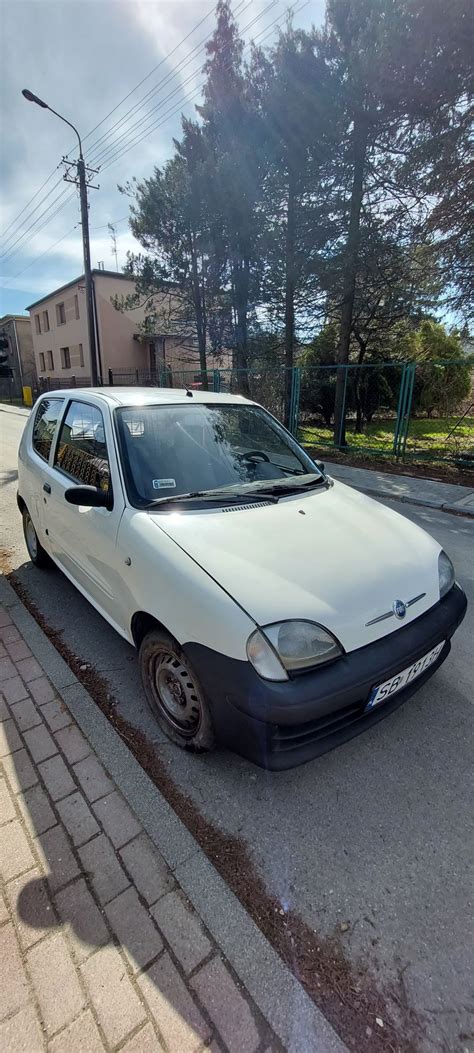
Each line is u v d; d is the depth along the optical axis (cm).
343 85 918
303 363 1638
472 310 1024
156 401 307
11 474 881
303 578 204
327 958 151
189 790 212
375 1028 134
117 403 293
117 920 159
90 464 295
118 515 249
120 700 267
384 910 166
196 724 220
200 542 219
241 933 157
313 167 1037
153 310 1820
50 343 3241
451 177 848
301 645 185
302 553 221
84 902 164
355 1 901
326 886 174
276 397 1353
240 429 324
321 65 950
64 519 316
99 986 141
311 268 1119
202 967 147
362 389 1592
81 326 2784
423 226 938
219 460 292
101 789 208
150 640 230
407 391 1017
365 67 851
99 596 283
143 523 234
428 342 1703
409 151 929
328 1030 133
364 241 1045
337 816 201
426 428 1658
